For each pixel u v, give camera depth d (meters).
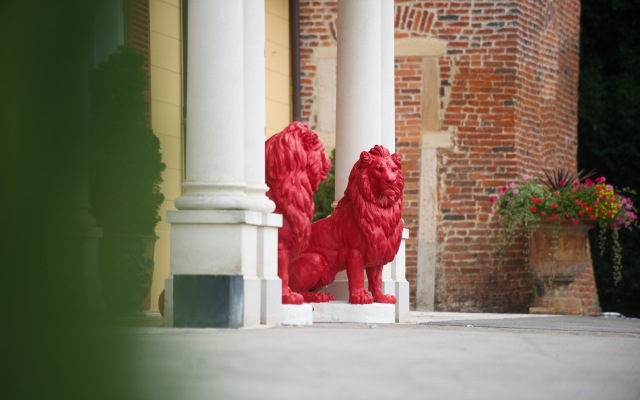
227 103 8.20
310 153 9.20
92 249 8.73
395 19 17.52
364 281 11.26
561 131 18.95
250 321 8.16
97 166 9.79
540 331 9.11
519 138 17.50
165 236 13.32
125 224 9.78
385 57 12.15
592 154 24.22
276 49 17.23
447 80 17.42
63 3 5.07
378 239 10.12
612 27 24.45
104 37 10.49
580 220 16.28
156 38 13.09
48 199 7.12
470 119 17.38
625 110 24.09
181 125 13.67
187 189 8.21
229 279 7.90
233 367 4.68
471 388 4.13
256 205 8.37
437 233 17.25
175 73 13.55
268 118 16.98
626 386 4.50
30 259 6.93
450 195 17.30
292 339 6.54
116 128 9.89
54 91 6.79
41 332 6.32
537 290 16.78
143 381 4.16
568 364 5.40
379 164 9.98
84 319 7.16
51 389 4.05
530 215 16.33
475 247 17.22
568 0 19.28
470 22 17.47
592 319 13.28
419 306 17.20
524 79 17.70
